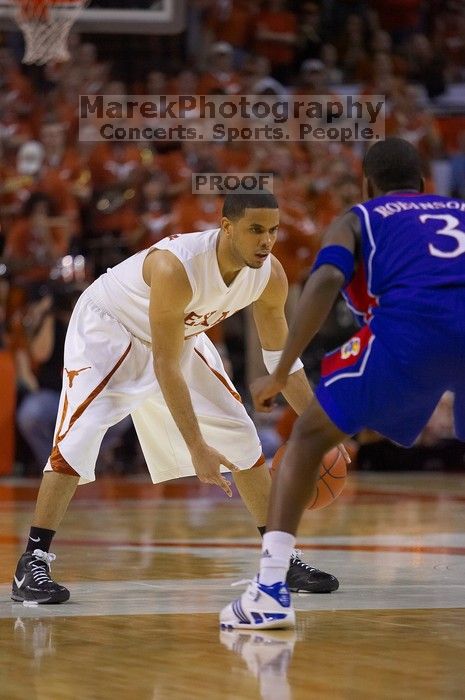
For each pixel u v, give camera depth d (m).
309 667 5.19
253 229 7.02
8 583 8.27
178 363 7.29
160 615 6.73
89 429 7.59
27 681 4.91
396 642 5.80
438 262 6.07
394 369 5.88
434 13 34.44
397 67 32.72
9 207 24.47
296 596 7.50
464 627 6.25
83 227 24.50
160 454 8.20
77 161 25.44
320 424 6.04
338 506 15.89
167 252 7.33
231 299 7.55
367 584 8.07
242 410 8.04
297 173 26.67
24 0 22.28
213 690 4.71
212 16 31.95
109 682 4.88
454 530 12.45
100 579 8.41
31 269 22.67
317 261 6.04
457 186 29.86
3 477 21.91
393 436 6.23
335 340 23.08
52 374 22.00
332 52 32.06
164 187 24.78
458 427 6.43
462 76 33.72
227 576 8.59
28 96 27.84
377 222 6.19
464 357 5.91
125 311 7.79
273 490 6.20
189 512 15.19
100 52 31.19
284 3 33.31
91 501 17.11
